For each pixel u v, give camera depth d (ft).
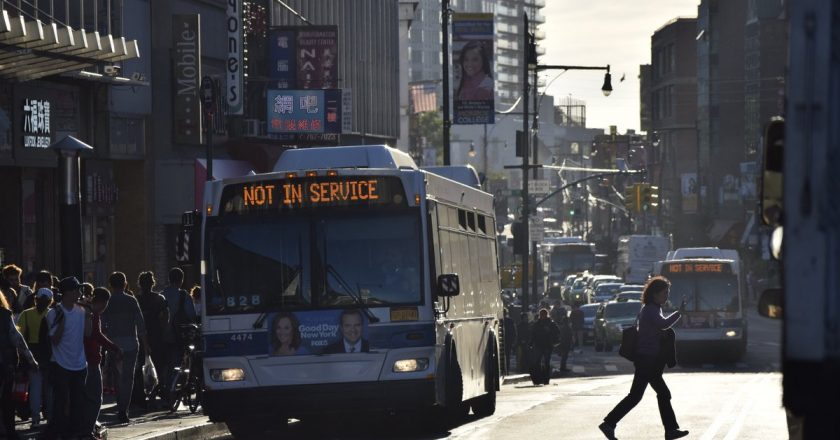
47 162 268.21
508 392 272.92
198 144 330.34
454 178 224.94
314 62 414.21
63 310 140.15
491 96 386.32
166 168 321.52
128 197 315.99
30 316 156.97
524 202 424.87
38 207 273.13
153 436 149.89
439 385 155.12
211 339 153.48
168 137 325.21
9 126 254.47
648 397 226.58
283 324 152.25
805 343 52.90
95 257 300.40
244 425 167.73
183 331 190.90
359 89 590.55
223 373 153.07
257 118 407.44
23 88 259.80
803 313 53.06
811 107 53.21
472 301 184.55
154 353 191.83
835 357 52.54
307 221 153.79
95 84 291.17
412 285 152.87
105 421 172.45
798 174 53.31
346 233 153.38
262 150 380.58
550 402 213.66
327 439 160.86
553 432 158.81
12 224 262.26
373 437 162.09
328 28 414.21
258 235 154.30
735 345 392.88
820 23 53.11
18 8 224.74
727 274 397.39
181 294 192.95
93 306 145.79
